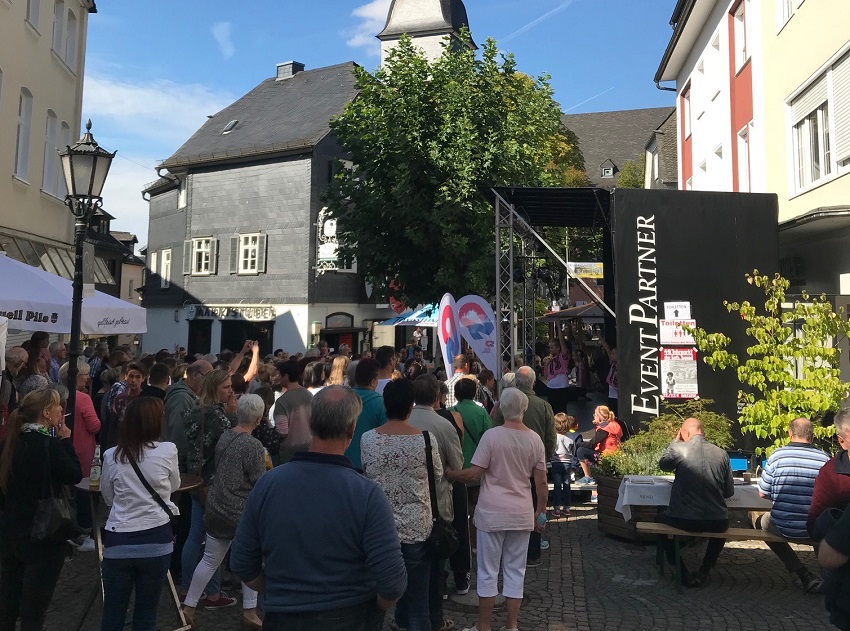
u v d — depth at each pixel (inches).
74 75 768.9
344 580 108.9
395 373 318.3
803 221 383.2
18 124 637.9
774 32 509.7
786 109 488.1
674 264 389.4
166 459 173.3
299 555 108.5
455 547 182.5
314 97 1310.3
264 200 1169.4
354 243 677.9
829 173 436.1
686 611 235.3
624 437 404.2
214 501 204.7
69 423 275.7
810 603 243.3
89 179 288.2
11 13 608.4
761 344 337.4
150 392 274.5
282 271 1143.0
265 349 1156.5
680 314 387.2
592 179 2276.1
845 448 171.8
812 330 331.3
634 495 282.0
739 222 392.5
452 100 655.1
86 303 412.5
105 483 172.7
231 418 238.1
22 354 343.6
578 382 791.1
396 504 179.0
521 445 210.2
